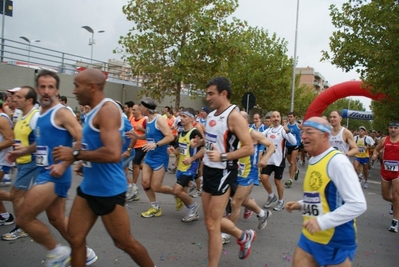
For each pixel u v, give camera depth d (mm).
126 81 23391
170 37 18672
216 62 18594
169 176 10609
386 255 4934
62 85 18281
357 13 14734
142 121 7508
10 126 4961
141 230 5379
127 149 6797
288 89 31531
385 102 14328
